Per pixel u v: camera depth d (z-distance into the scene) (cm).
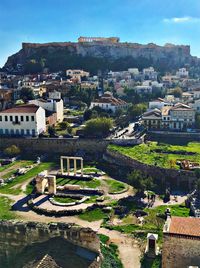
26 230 5528
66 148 16875
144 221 9550
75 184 12731
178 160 13988
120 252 7638
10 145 17338
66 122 19288
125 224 9375
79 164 15112
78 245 5472
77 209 10388
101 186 12488
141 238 8381
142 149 15425
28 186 12588
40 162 15538
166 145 16275
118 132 18112
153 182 12650
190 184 12581
